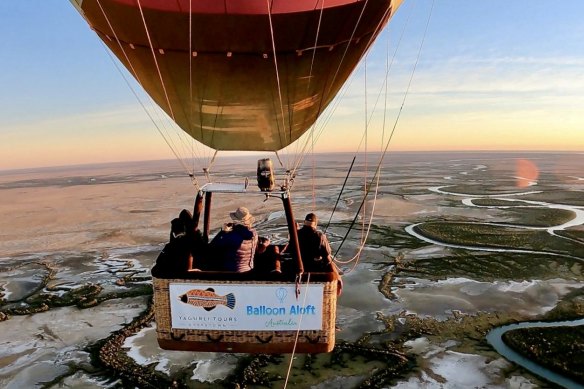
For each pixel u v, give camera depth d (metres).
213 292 4.64
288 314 4.65
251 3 5.17
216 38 5.42
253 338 4.69
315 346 4.71
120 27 5.61
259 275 4.59
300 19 5.37
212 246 4.77
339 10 5.43
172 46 5.54
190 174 5.41
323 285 4.61
